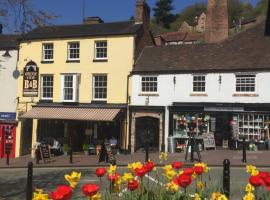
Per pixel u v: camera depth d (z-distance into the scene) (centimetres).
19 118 3123
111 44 3084
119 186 499
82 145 3150
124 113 3000
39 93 3241
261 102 2673
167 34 7056
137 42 3091
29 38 3284
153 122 2964
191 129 2423
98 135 3089
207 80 2812
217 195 457
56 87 3195
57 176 1880
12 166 2372
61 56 3206
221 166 2011
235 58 2825
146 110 2938
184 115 2845
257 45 2873
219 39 3378
